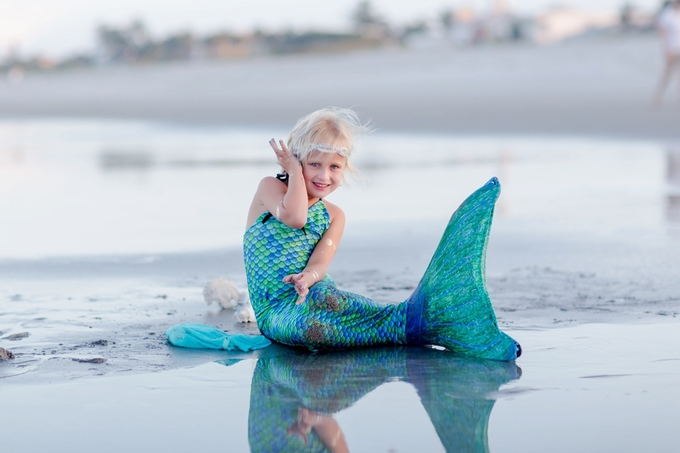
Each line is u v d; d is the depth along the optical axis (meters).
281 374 3.83
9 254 7.18
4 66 110.25
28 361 4.01
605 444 2.95
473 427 3.12
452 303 4.21
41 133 24.41
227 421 3.21
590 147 15.76
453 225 4.28
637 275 5.96
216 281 5.27
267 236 4.68
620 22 95.94
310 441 3.01
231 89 44.53
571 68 34.75
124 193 11.24
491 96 30.19
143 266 6.61
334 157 4.63
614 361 3.95
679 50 22.22
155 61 104.88
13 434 3.08
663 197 9.73
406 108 27.47
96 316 4.99
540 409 3.30
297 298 4.50
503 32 94.81
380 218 8.85
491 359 4.06
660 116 20.16
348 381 3.72
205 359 4.09
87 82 61.22
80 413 3.29
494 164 13.51
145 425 3.17
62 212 9.70
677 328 4.54
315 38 100.50
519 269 6.27
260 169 13.70
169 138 21.30
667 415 3.22
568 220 8.46
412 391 3.56
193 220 9.00
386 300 5.37
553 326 4.62
